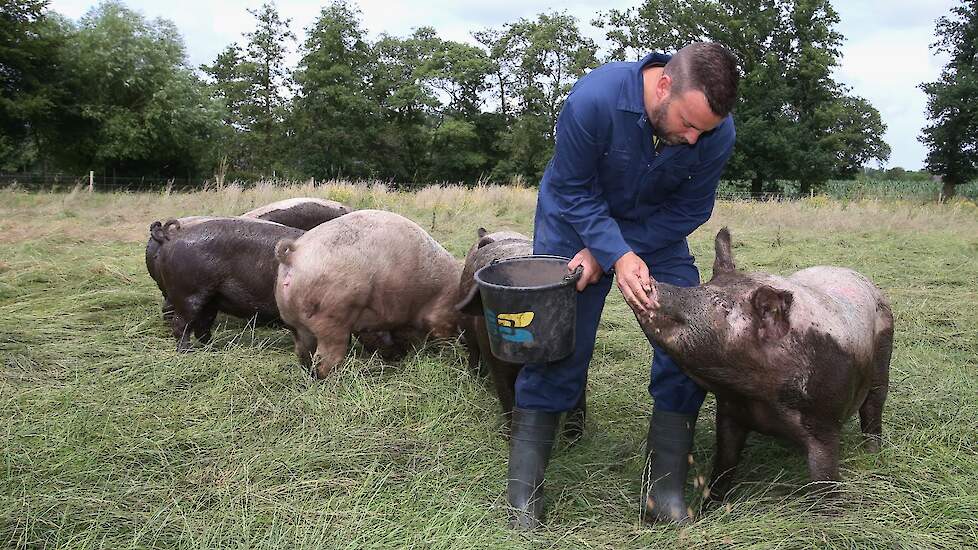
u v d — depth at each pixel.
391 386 4.76
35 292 7.29
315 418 4.33
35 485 3.49
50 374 5.00
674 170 3.19
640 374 5.21
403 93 50.62
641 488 3.44
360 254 4.96
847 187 42.31
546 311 3.03
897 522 3.26
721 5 46.25
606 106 3.03
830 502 3.18
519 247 4.57
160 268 5.77
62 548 3.05
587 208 3.20
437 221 13.79
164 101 34.44
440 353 5.27
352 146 47.75
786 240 12.34
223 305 5.79
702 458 3.97
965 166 41.78
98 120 33.88
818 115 42.44
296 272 4.88
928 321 6.88
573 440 4.15
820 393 3.06
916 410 4.45
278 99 54.47
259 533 3.18
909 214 17.72
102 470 3.66
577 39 52.50
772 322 2.99
